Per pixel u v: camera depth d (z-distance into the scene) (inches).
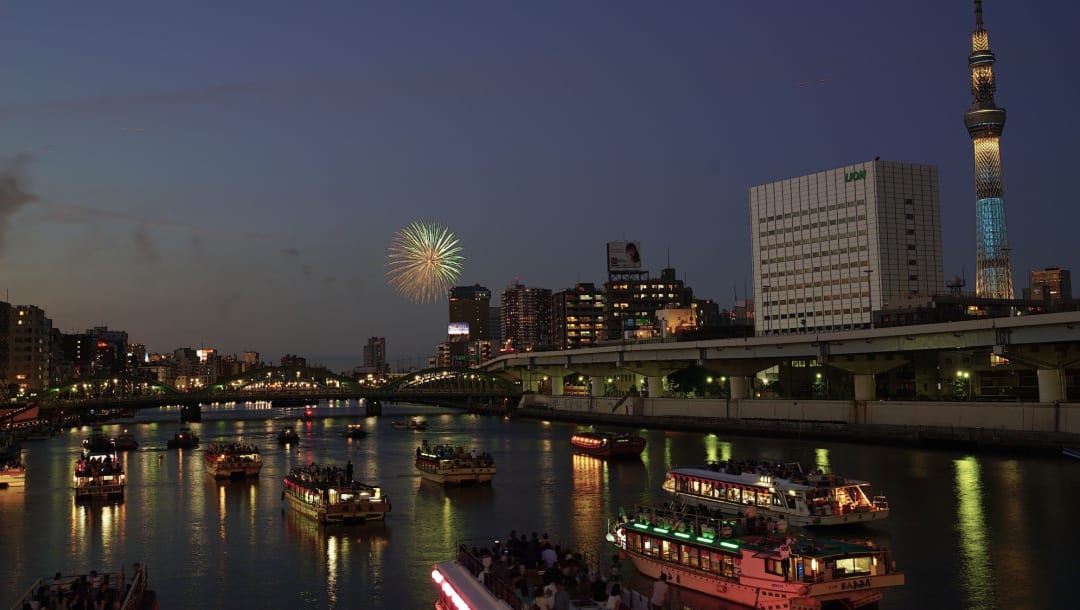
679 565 1977.1
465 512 3142.2
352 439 6948.8
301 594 2101.4
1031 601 1925.4
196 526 2965.1
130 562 2449.6
